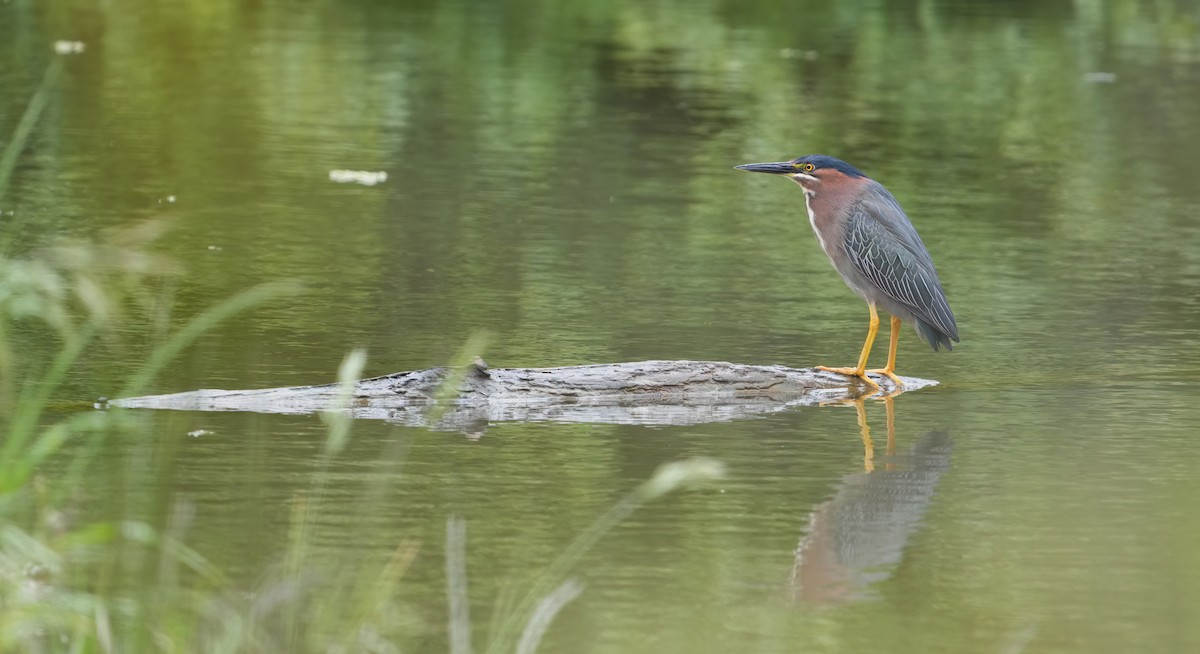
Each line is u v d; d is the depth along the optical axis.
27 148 21.39
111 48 29.38
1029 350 13.59
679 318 14.34
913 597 7.98
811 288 15.70
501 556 8.35
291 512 8.84
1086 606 7.88
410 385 11.32
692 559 8.42
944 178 22.03
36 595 7.18
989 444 10.75
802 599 7.90
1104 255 17.58
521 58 30.08
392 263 16.12
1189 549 8.69
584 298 14.98
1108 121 26.36
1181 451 10.58
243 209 18.47
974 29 34.41
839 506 9.34
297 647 7.08
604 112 25.95
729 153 23.16
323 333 13.33
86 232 16.89
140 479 9.30
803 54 31.50
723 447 10.58
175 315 13.68
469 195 19.73
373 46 30.77
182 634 6.95
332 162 21.41
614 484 9.64
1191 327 14.43
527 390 11.51
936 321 12.35
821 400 11.98
